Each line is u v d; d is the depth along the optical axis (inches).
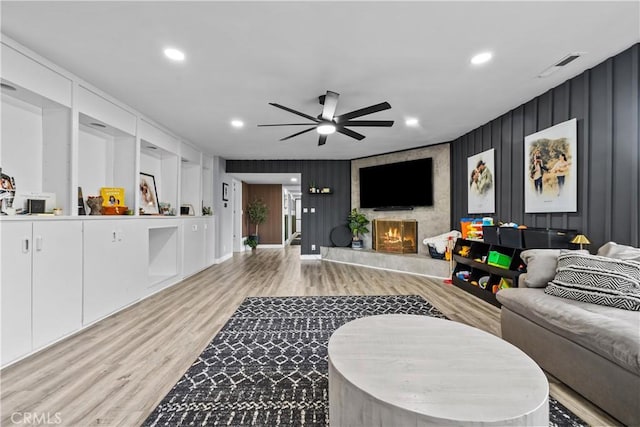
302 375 78.2
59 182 108.7
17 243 84.9
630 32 84.7
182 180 229.0
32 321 89.1
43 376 76.9
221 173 269.0
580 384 67.6
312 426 59.3
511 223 138.9
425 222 223.6
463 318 120.0
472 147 183.0
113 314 124.6
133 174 147.3
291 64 102.4
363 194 262.4
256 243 359.6
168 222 173.9
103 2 71.7
